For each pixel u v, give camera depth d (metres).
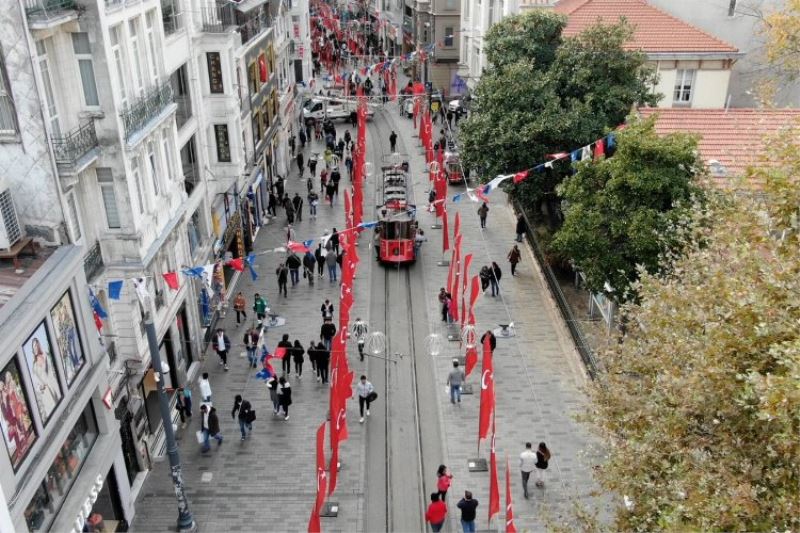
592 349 26.08
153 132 23.23
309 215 42.06
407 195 39.16
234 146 33.38
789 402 10.50
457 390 25.16
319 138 57.22
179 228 25.98
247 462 22.75
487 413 21.09
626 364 16.48
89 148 19.75
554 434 23.62
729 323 13.34
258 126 40.75
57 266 17.09
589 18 39.12
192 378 26.97
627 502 15.11
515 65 31.78
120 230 21.38
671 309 15.74
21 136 17.55
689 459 12.60
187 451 23.28
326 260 34.31
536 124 30.25
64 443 17.20
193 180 29.50
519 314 31.06
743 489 11.10
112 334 21.64
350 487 21.70
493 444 18.56
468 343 26.14
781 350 11.22
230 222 33.22
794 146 15.89
